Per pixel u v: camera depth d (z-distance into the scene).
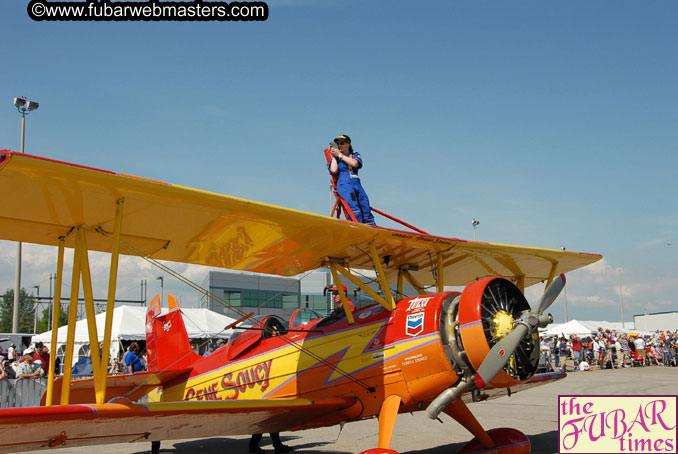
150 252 6.25
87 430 4.64
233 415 5.25
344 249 6.54
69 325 5.05
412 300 6.01
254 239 5.99
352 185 6.88
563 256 7.64
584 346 26.38
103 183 4.36
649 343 28.62
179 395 7.93
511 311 5.68
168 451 8.38
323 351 6.34
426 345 5.57
